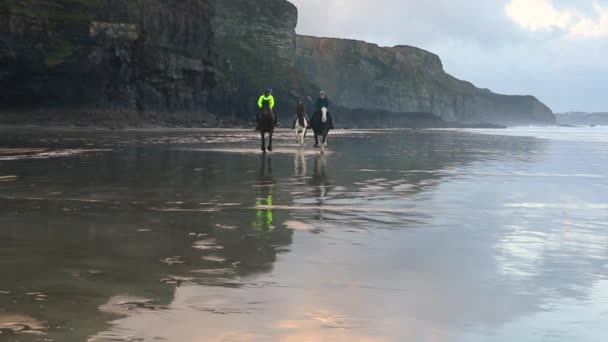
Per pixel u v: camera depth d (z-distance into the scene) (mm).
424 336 3488
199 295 4285
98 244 6203
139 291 4367
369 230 7309
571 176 15570
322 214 8641
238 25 161750
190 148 25812
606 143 41156
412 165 18797
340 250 6047
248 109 107688
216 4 160375
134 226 7387
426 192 11586
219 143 31266
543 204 10148
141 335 3422
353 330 3572
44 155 19547
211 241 6473
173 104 76250
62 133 39875
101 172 14391
